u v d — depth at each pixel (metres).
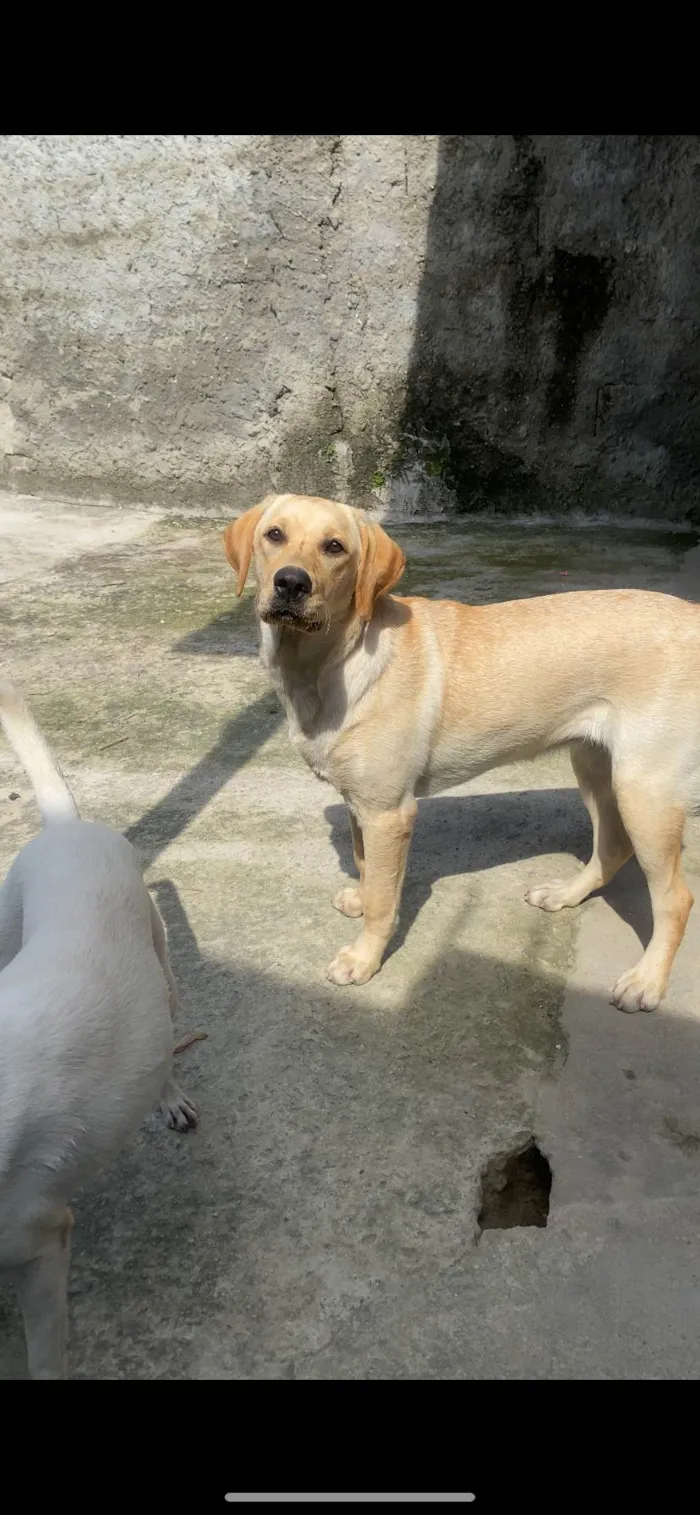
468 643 2.73
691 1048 2.57
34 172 7.01
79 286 7.30
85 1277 1.98
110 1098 1.72
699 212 6.68
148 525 7.54
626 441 7.40
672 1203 2.13
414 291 7.09
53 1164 1.63
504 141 6.67
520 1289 1.96
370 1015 2.67
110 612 5.68
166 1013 1.91
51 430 7.82
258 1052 2.53
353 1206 2.12
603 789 2.99
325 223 6.94
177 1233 2.07
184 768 3.97
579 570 6.30
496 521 7.64
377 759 2.63
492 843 3.56
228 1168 2.21
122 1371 1.81
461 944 2.98
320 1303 1.93
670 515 7.54
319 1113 2.35
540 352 7.20
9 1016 1.66
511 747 2.82
